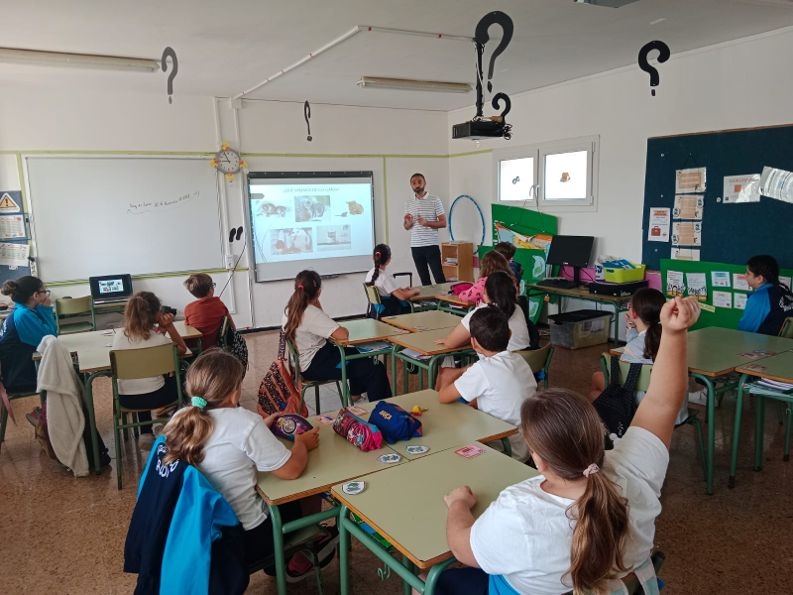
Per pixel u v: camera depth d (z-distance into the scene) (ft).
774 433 12.07
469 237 26.30
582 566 3.40
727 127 15.92
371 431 6.49
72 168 19.40
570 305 21.91
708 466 9.63
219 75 17.78
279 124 22.85
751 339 11.48
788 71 14.44
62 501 10.09
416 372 16.97
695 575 7.58
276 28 13.11
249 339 22.11
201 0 11.14
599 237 20.06
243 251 22.76
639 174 18.40
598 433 3.62
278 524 5.65
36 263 19.20
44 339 11.19
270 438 5.79
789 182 14.71
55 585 7.75
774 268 12.64
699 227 16.88
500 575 4.00
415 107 25.32
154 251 21.02
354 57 16.07
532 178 22.54
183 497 5.19
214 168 21.74
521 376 7.59
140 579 5.22
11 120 18.44
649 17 13.26
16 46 13.87
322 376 11.85
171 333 11.76
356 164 24.77
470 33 14.07
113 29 12.79
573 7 12.37
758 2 12.21
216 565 5.22
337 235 24.75
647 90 17.84
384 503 5.24
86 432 11.10
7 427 13.87
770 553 8.01
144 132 20.40
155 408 10.93
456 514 4.61
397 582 7.60
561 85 20.65
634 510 3.84
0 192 18.49
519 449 7.58
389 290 17.19
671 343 4.29
